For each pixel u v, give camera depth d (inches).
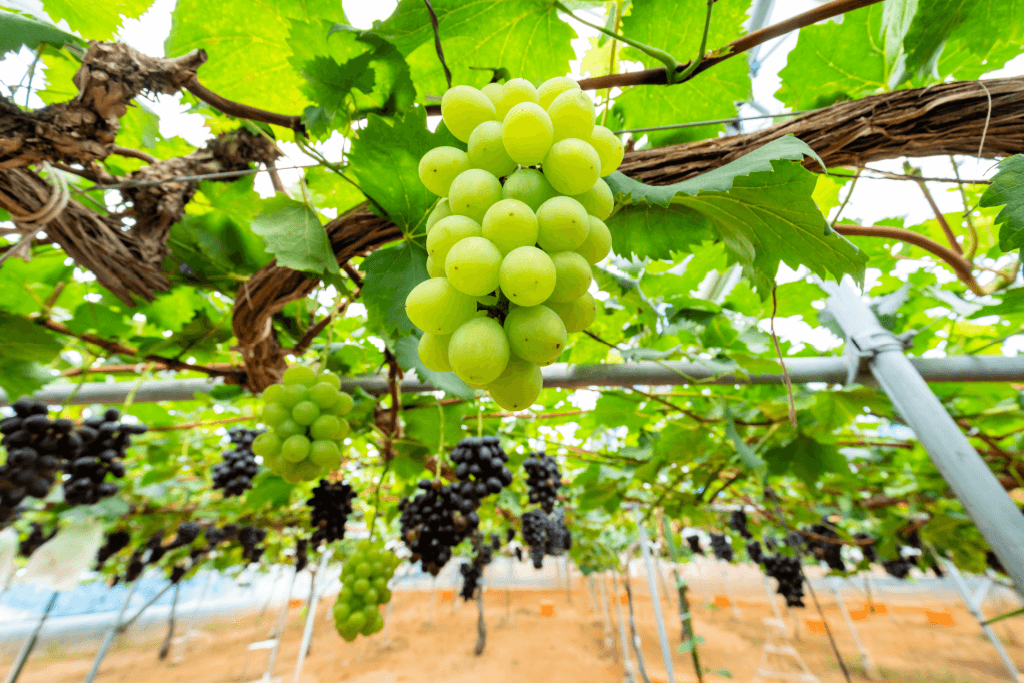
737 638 138.6
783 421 35.9
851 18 16.7
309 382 19.2
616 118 18.7
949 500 52.4
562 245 8.7
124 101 12.3
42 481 21.8
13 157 11.5
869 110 13.7
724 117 17.9
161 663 134.9
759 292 15.9
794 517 66.0
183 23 15.3
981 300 23.0
